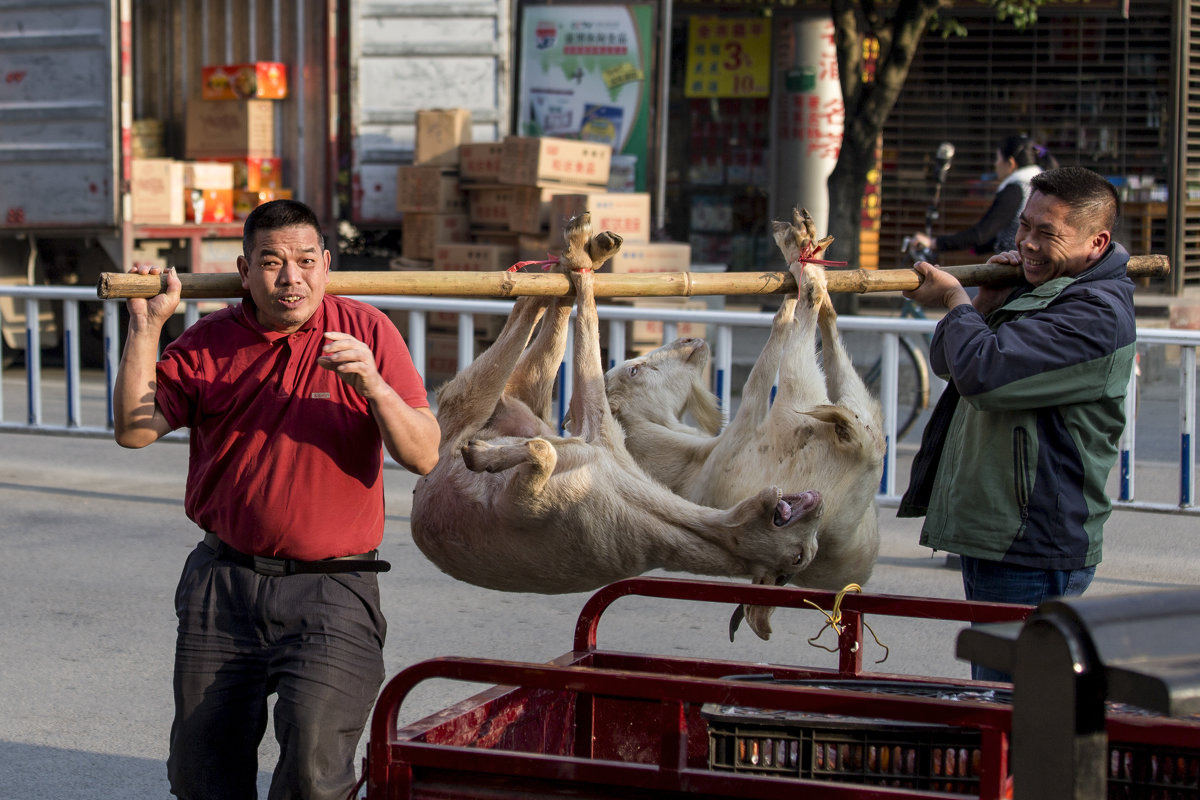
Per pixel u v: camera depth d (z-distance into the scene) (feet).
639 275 13.01
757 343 48.26
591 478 12.34
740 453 13.38
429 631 19.80
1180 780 9.43
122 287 10.64
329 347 10.02
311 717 10.30
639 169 47.03
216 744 10.79
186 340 10.99
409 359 11.31
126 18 40.40
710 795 8.22
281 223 10.48
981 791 7.94
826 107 56.03
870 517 13.78
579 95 47.32
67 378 31.19
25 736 15.67
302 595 10.69
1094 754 6.08
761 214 61.16
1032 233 12.07
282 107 44.83
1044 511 11.76
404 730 9.34
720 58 59.21
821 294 13.09
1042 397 11.49
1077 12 51.88
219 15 45.83
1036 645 6.24
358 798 10.53
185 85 46.91
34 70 41.27
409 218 41.65
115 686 17.30
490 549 12.77
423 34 43.83
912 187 58.95
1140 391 40.78
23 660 18.20
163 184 41.22
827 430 12.92
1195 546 24.97
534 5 47.39
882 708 8.02
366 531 11.06
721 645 19.43
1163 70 56.39
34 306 31.01
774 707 8.16
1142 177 57.41
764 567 12.34
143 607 20.61
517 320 13.35
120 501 27.96
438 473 13.25
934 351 12.69
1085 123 57.57
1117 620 6.13
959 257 58.49
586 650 11.30
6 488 29.14
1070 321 11.51
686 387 15.35
